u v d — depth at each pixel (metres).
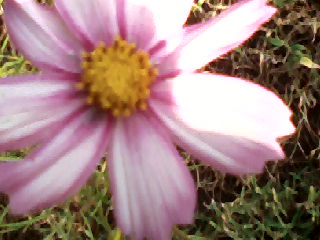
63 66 0.09
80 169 0.08
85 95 0.09
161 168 0.09
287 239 0.13
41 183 0.08
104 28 0.09
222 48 0.09
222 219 0.13
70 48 0.09
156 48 0.09
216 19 0.09
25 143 0.08
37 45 0.09
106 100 0.09
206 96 0.09
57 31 0.09
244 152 0.09
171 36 0.09
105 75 0.09
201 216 0.13
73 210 0.13
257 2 0.09
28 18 0.09
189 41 0.09
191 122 0.09
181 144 0.09
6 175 0.08
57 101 0.09
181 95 0.09
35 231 0.13
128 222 0.08
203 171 0.13
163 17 0.09
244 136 0.09
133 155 0.09
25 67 0.13
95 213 0.13
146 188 0.09
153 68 0.09
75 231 0.13
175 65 0.09
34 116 0.09
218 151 0.09
